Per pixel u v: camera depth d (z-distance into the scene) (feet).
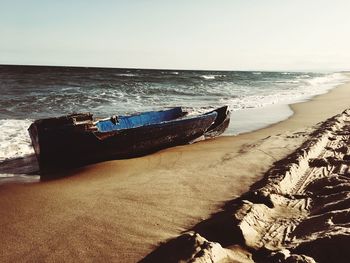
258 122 41.96
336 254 9.50
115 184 18.89
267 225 12.24
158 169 22.03
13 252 11.53
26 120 39.70
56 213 14.83
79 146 23.29
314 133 30.01
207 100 69.67
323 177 17.03
